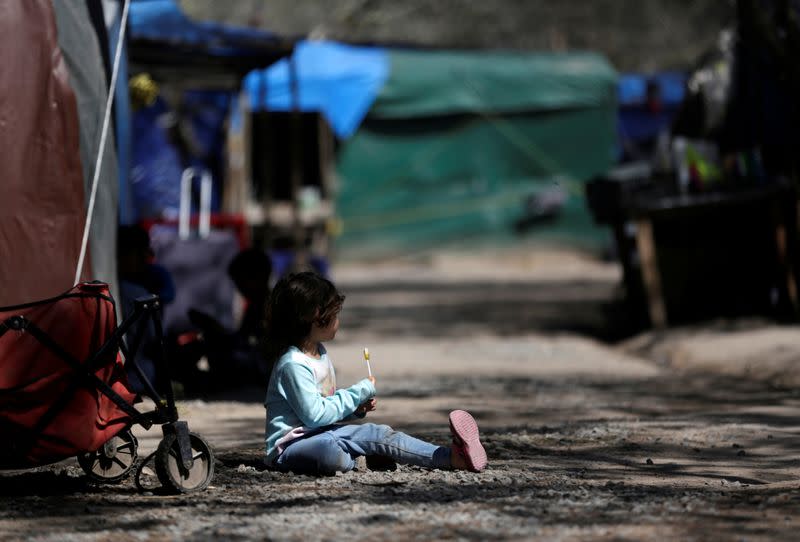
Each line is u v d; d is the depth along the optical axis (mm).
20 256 15398
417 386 24734
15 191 15414
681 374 26906
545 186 73000
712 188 33875
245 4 70250
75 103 15953
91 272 16703
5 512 11891
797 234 33062
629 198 33938
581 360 30609
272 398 14312
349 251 71750
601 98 72250
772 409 20359
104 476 13672
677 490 12938
